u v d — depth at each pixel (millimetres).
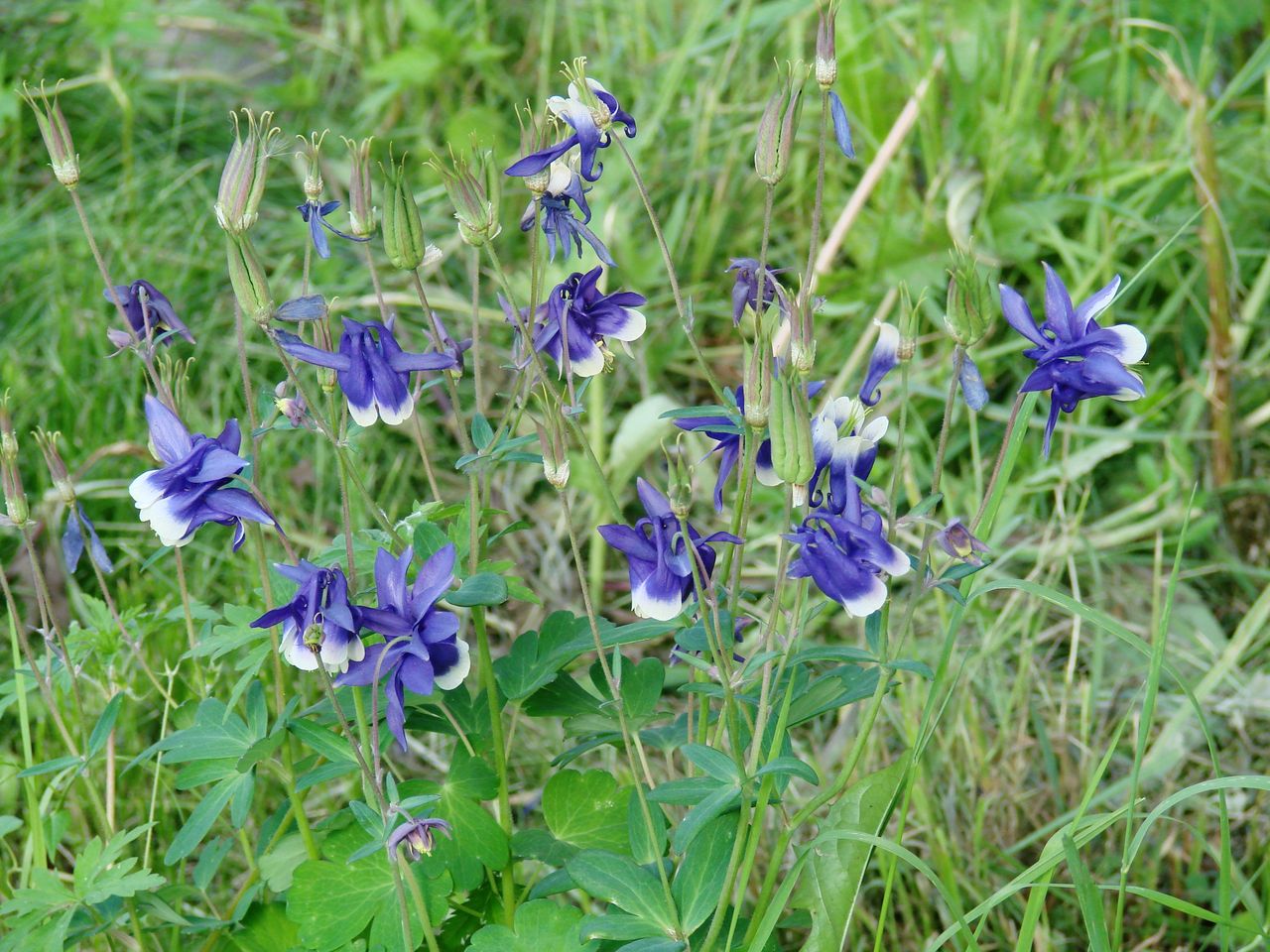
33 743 712
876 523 452
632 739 563
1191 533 887
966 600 497
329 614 418
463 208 465
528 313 548
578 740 615
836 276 1021
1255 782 470
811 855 508
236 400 962
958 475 965
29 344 970
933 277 1004
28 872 595
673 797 474
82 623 818
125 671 694
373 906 503
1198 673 824
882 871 677
